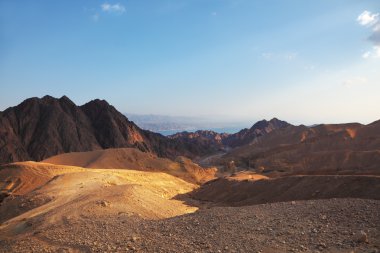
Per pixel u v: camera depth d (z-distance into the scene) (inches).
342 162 5216.5
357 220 681.6
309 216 751.1
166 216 1535.4
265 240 640.4
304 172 4845.0
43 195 2257.6
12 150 7352.4
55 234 816.3
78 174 2957.7
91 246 697.0
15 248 751.1
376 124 6998.0
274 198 2458.2
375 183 2007.9
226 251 608.1
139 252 640.4
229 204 2714.1
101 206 1425.9
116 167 5492.1
